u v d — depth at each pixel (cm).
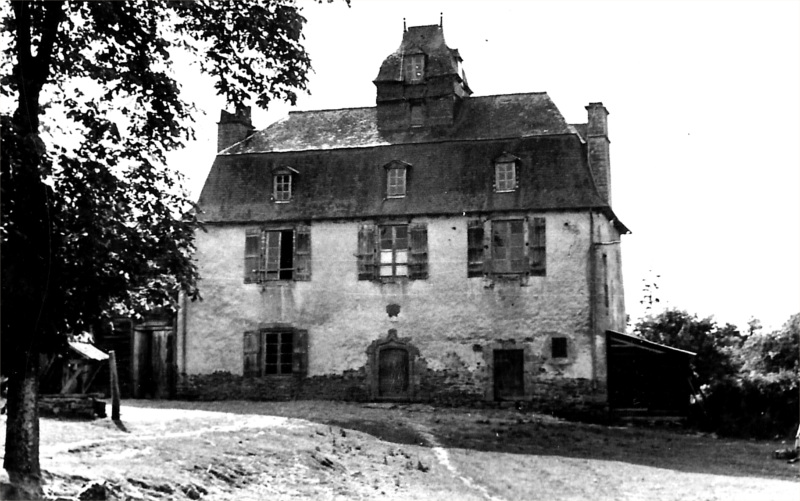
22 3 1148
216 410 2819
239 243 3359
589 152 3341
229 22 1275
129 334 3425
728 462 2291
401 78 3472
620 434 2739
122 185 1162
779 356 3594
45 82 1163
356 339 3231
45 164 1088
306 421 2398
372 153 3359
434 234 3228
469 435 2484
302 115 3606
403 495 1652
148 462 1512
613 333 3098
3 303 1099
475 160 3272
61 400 2012
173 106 1234
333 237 3297
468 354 3147
